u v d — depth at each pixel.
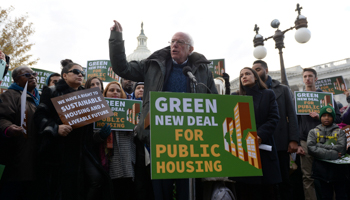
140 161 3.52
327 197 3.88
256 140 1.99
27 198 2.89
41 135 2.79
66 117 2.88
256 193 3.28
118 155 3.38
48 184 2.89
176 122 1.85
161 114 1.83
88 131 3.15
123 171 3.33
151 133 1.79
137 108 3.69
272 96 3.43
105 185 3.00
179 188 2.77
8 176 2.80
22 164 2.84
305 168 4.46
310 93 4.93
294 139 3.87
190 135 1.86
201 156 1.84
